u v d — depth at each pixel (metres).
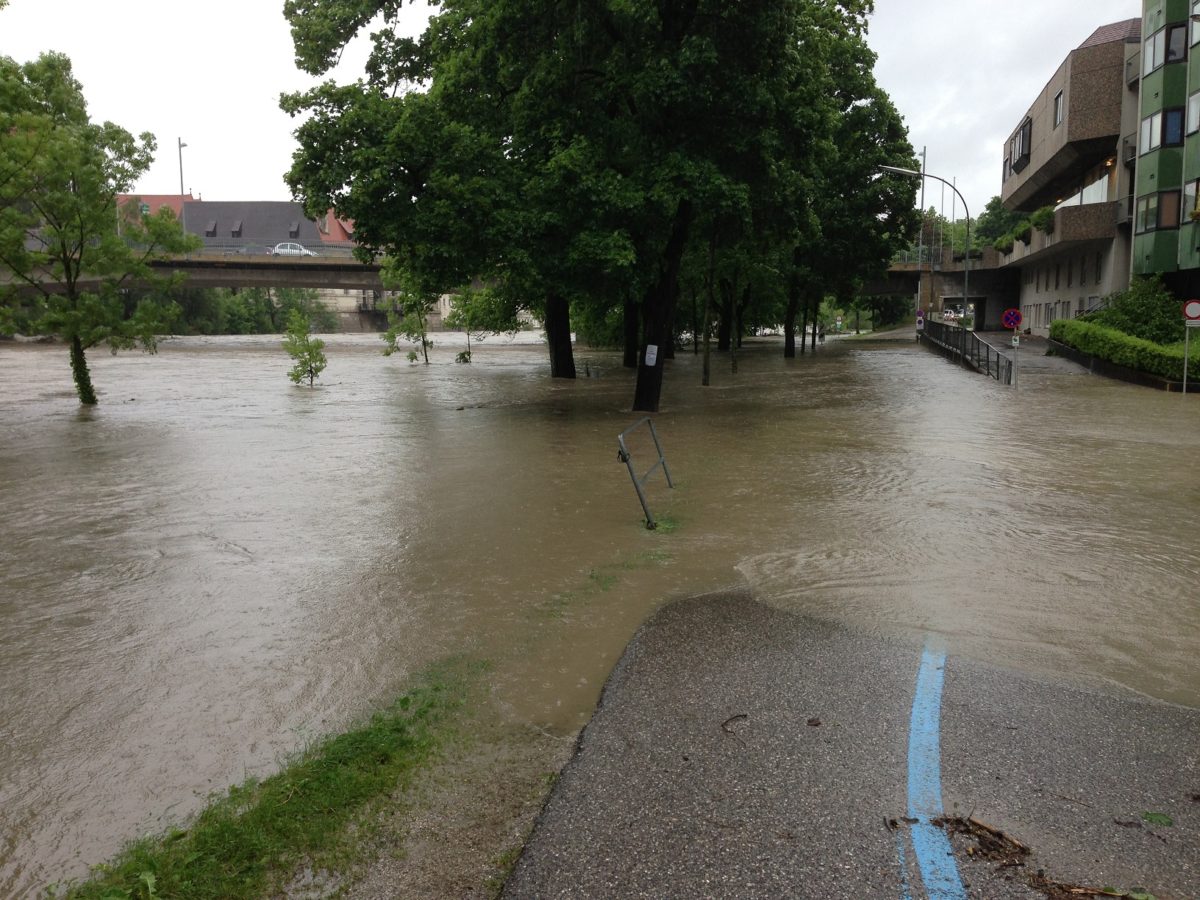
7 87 20.75
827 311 103.06
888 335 76.69
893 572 7.17
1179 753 4.00
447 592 6.79
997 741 4.11
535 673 5.13
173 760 4.16
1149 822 3.41
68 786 3.93
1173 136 31.80
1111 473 11.97
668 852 3.23
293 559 7.87
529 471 12.39
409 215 17.81
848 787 3.68
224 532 8.99
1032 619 5.96
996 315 65.69
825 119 20.20
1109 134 39.00
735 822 3.43
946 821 3.42
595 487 11.14
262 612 6.38
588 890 3.02
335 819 3.50
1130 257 38.38
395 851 3.29
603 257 17.30
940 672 4.98
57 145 20.17
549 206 18.31
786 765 3.88
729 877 3.08
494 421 18.62
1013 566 7.35
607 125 19.20
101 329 22.27
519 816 3.55
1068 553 7.78
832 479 11.59
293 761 4.11
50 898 3.12
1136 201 34.28
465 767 3.97
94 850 3.43
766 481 11.47
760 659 5.21
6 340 60.41
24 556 8.14
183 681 5.12
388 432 17.00
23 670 5.32
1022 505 9.89
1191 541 8.21
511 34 18.73
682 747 4.08
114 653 5.60
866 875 3.08
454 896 3.03
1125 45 38.03
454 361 42.25
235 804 3.70
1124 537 8.38
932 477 11.71
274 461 13.64
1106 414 19.23
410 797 3.70
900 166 36.97
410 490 11.09
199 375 34.09
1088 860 3.16
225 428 17.95
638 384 20.36
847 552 7.84
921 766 3.86
